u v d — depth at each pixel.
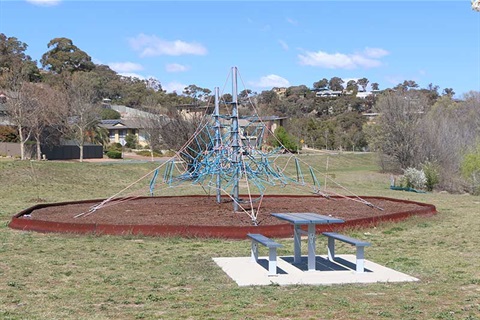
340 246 10.89
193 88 105.31
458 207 18.88
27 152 45.44
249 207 15.99
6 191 24.47
